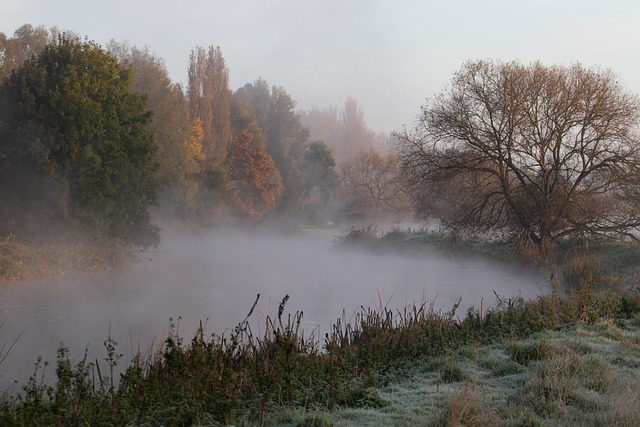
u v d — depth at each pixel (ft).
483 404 27.76
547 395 28.94
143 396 30.25
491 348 40.52
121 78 134.00
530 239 120.26
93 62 127.95
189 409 27.81
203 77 257.75
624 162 108.47
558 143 113.39
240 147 256.32
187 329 65.82
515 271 114.52
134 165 126.41
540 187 117.39
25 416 26.14
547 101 113.60
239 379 32.55
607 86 111.24
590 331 43.73
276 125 338.95
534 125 114.32
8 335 62.64
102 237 122.83
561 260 108.47
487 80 118.52
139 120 130.93
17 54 201.57
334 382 31.71
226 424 26.71
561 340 40.06
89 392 29.94
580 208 111.34
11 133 118.52
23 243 113.29
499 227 124.47
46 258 108.88
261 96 363.56
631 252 103.50
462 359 37.81
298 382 31.86
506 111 115.34
